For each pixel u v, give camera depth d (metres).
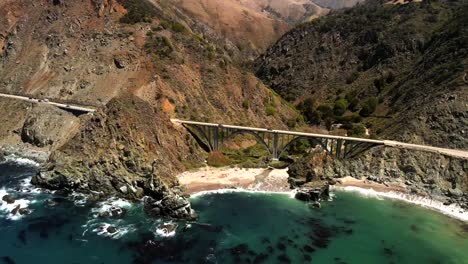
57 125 115.81
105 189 87.31
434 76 128.25
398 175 97.56
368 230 77.19
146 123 99.56
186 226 75.94
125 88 123.94
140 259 65.31
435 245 72.50
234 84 139.25
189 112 121.31
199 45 145.50
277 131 107.50
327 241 73.06
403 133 108.38
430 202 88.50
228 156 112.88
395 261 67.62
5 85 143.75
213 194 91.06
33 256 64.81
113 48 138.25
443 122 104.06
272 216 81.69
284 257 67.75
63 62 141.50
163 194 82.69
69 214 78.19
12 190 87.62
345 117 142.75
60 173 88.31
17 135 120.25
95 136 92.94
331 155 105.38
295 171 100.00
